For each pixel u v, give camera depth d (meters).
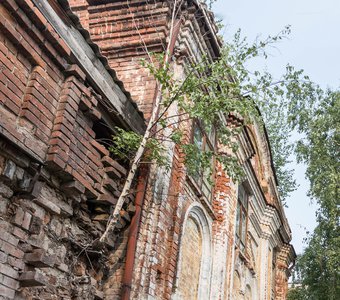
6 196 5.02
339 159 14.52
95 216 6.72
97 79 6.55
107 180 6.66
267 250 16.39
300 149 15.02
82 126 6.21
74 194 5.99
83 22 10.66
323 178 14.00
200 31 9.53
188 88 6.57
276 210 16.77
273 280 18.30
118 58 9.45
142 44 9.29
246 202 14.41
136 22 9.52
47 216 5.68
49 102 5.61
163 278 7.86
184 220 8.95
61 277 5.89
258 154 16.48
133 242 7.22
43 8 5.50
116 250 7.29
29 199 5.29
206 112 6.66
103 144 7.43
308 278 15.42
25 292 5.17
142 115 7.80
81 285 6.32
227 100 6.65
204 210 10.45
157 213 7.81
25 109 5.23
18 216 5.11
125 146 7.02
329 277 14.80
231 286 11.15
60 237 5.89
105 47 9.49
